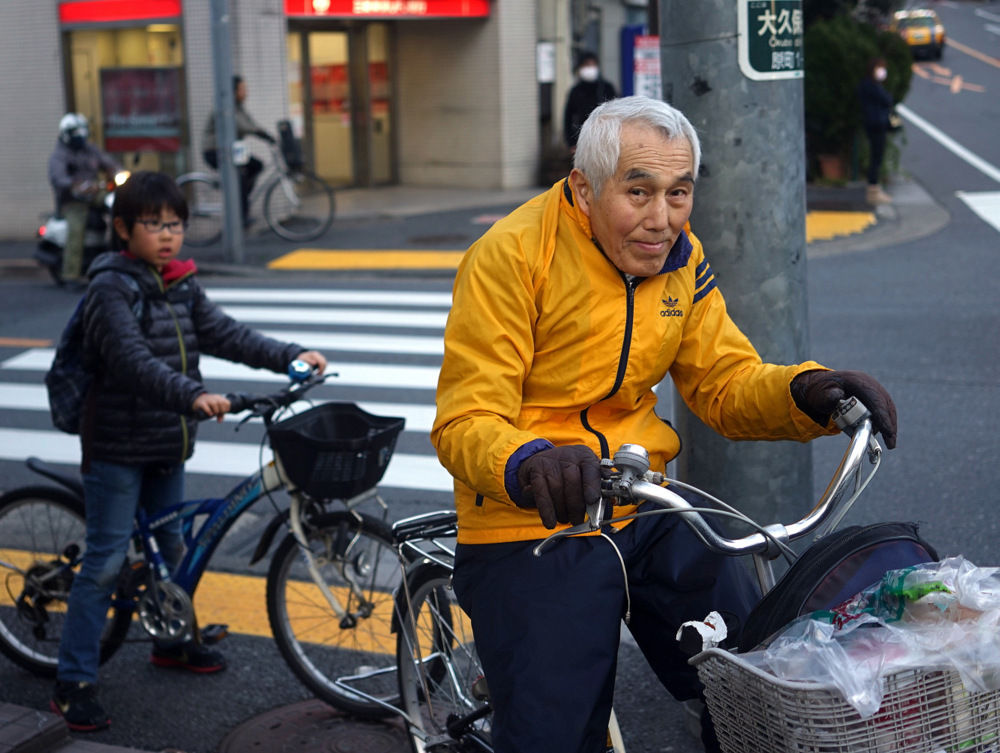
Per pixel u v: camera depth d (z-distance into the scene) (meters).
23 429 7.07
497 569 2.25
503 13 17.20
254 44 14.45
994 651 1.65
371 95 17.94
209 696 3.77
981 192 15.34
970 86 29.25
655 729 3.41
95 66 15.09
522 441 1.97
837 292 9.79
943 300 9.28
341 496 3.26
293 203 13.88
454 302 2.25
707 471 3.24
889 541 1.89
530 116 18.00
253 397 3.35
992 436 5.98
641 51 13.58
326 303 10.34
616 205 2.10
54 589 3.92
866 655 1.66
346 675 3.64
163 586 3.69
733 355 2.37
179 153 14.86
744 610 2.26
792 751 1.65
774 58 3.05
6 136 15.52
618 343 2.22
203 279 11.97
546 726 2.10
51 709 3.60
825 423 2.20
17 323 10.09
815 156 16.05
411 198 16.97
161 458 3.56
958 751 1.69
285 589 3.63
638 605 2.36
